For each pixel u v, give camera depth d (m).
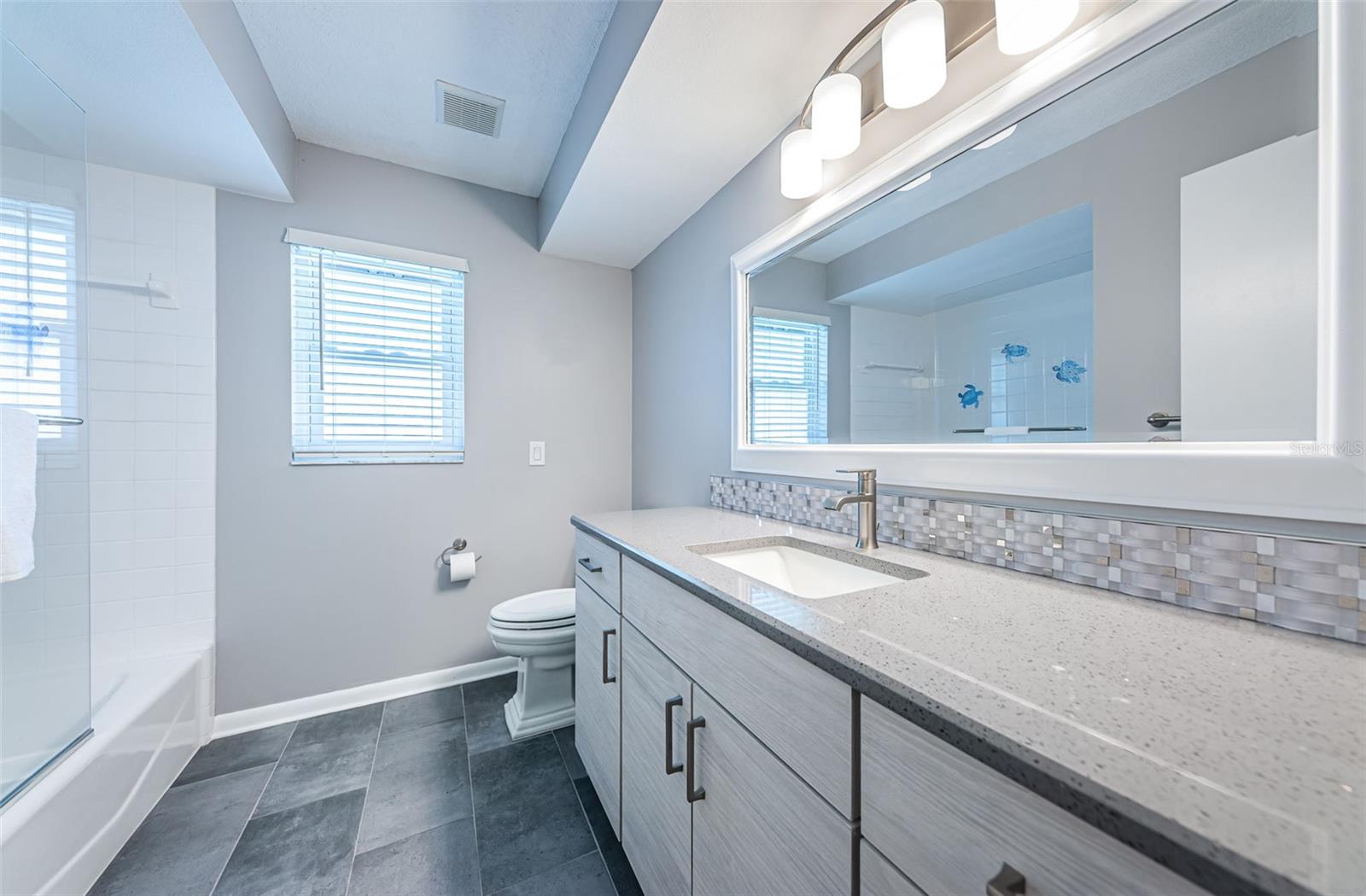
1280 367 0.61
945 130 1.02
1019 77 0.89
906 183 1.13
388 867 1.21
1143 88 0.74
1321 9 0.57
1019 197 0.92
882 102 1.19
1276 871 0.25
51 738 1.12
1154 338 0.73
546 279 2.42
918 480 1.10
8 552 1.05
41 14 1.08
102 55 1.20
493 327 2.29
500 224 2.31
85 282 1.28
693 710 0.89
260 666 1.86
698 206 1.96
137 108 1.38
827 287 1.37
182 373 1.74
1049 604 0.71
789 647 0.62
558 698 1.90
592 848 1.28
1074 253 0.84
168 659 1.66
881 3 1.06
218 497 1.79
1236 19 0.65
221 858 1.24
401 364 2.12
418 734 1.80
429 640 2.15
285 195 1.85
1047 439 0.88
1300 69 0.60
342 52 1.50
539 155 2.06
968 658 0.52
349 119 1.81
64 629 1.16
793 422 1.50
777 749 0.67
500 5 1.34
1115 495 0.77
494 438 2.29
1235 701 0.43
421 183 2.15
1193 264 0.69
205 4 1.19
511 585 2.32
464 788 1.50
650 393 2.41
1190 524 0.70
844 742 0.55
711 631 0.83
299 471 1.92
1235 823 0.28
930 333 1.09
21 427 1.10
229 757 1.65
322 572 1.96
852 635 0.59
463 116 1.80
